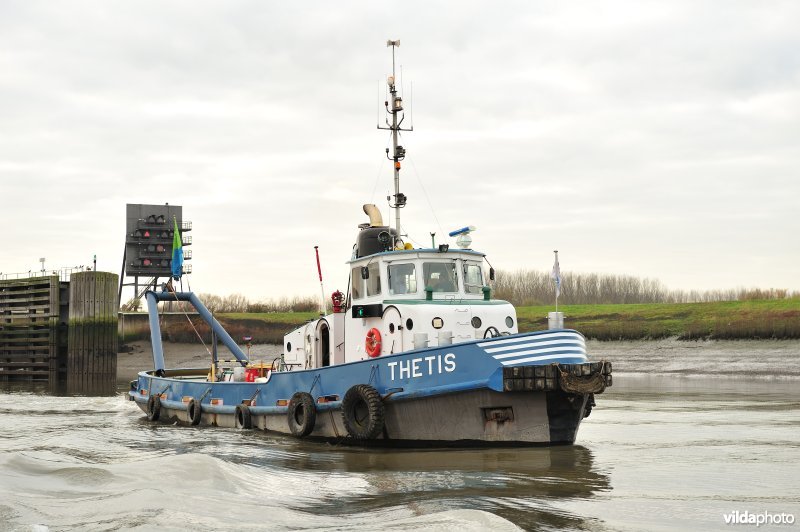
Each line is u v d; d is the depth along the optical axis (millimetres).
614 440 17844
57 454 16672
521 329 57594
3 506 10734
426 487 12539
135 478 12633
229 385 21781
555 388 15141
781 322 45781
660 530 9828
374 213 20672
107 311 53562
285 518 10453
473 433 15867
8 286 57812
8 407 30875
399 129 20375
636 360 46656
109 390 42688
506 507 11039
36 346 55719
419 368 16219
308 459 15727
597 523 10148
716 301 53969
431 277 18250
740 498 11578
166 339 61469
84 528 9742
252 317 63938
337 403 17500
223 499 11453
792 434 18812
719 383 36406
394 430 16672
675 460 14922
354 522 10211
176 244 29094
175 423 24078
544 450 15594
